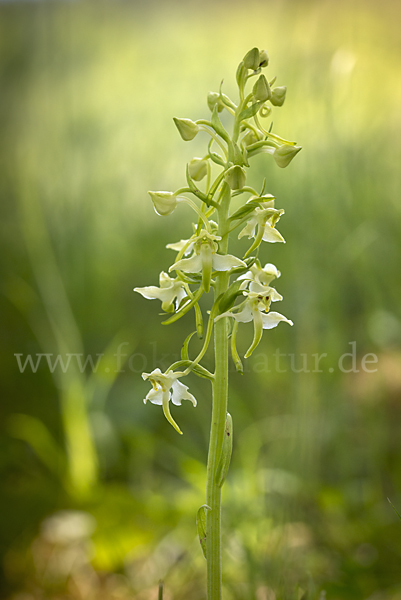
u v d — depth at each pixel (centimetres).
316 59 61
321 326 61
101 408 70
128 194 104
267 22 114
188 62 114
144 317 91
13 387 78
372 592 53
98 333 86
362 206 63
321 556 55
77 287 87
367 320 65
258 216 47
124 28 121
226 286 46
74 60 110
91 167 98
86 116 104
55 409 77
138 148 104
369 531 56
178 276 46
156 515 59
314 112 61
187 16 123
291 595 50
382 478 60
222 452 46
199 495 60
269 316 47
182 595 55
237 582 53
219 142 47
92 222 95
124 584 56
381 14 68
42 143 97
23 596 55
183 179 103
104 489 61
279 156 46
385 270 67
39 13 109
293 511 55
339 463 61
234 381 76
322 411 59
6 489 61
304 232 61
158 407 75
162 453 69
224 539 55
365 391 62
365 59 67
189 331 86
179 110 106
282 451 58
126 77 111
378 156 66
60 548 58
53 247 88
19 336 88
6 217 101
